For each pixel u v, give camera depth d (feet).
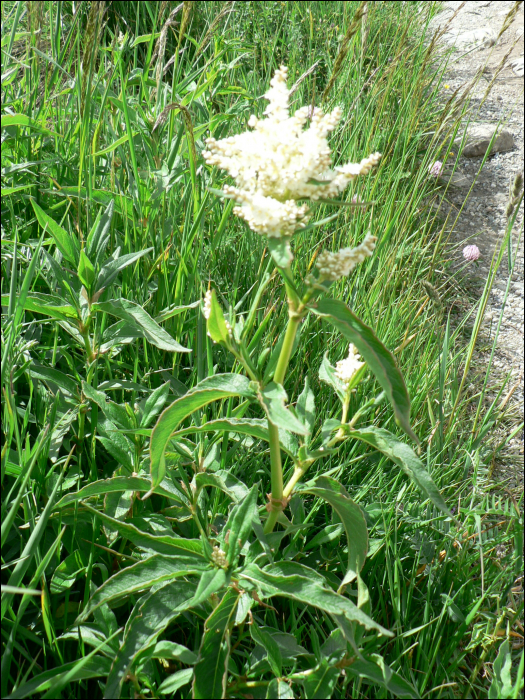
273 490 4.88
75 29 11.40
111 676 4.14
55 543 4.66
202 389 4.18
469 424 9.23
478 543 6.40
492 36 21.85
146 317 5.77
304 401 5.32
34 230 8.45
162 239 7.86
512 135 17.34
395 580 5.74
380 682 4.59
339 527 5.97
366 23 13.26
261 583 4.33
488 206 15.06
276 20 17.42
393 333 8.76
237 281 8.35
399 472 6.97
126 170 8.68
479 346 11.36
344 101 13.62
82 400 5.93
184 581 4.68
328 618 5.55
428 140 15.46
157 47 9.54
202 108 10.30
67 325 6.14
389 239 10.63
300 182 3.76
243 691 4.72
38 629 5.08
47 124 9.77
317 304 4.08
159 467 4.66
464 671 6.13
